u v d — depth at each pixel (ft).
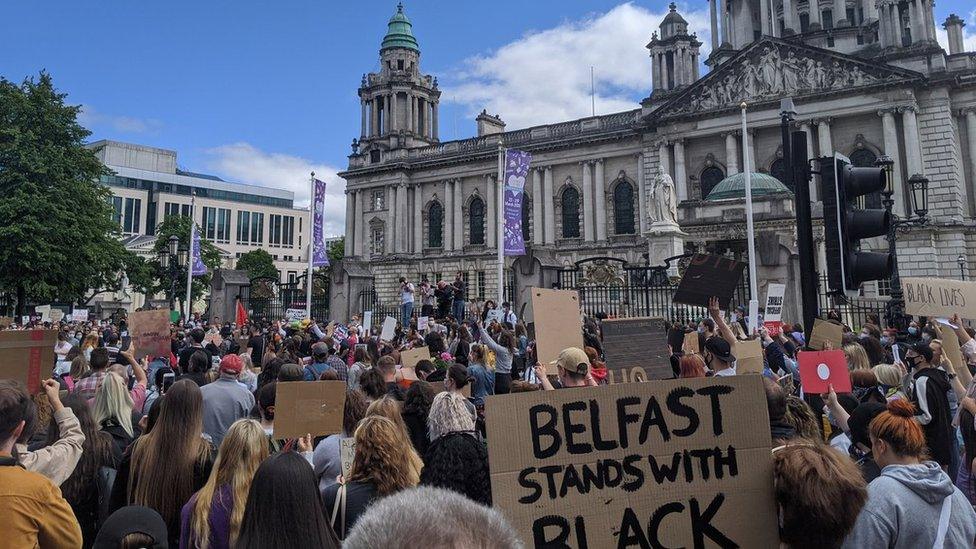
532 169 256.11
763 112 200.03
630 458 16.16
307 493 14.53
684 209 167.84
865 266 30.60
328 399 25.44
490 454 15.85
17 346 24.63
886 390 35.22
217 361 62.44
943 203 179.73
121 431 27.71
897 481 16.84
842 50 215.92
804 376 26.86
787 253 97.09
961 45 248.93
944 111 182.70
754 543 15.87
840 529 14.80
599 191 241.35
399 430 21.17
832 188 30.63
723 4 251.60
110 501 21.91
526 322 80.07
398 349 66.44
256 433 18.97
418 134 294.46
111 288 198.18
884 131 184.55
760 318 92.94
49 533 15.84
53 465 18.99
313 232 137.80
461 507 7.66
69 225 168.25
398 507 7.64
